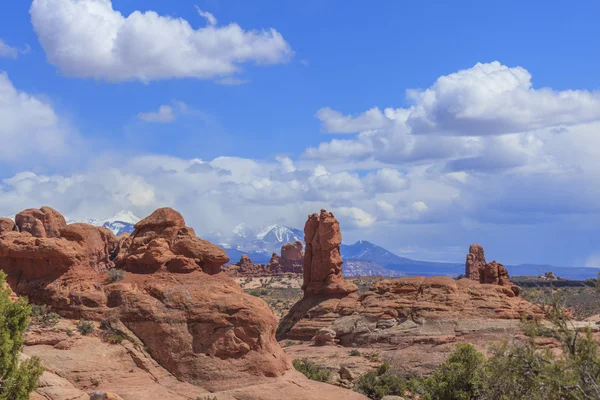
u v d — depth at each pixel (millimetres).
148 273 53594
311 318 91562
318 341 83250
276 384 48500
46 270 51938
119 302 49812
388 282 88125
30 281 51875
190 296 50188
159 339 48469
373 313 83062
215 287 51406
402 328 79500
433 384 52000
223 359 48438
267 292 169875
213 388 47031
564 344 35812
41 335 46000
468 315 78812
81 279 51594
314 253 98250
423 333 77375
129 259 54719
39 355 44188
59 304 49688
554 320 36438
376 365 69688
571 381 32281
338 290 95375
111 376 45156
